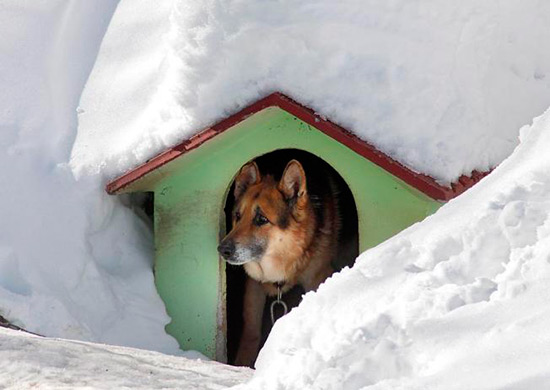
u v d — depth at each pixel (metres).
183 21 11.17
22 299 10.42
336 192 12.60
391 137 10.47
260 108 10.61
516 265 5.67
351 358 5.74
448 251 6.27
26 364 6.87
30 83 12.24
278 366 6.05
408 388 5.12
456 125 10.59
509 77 11.52
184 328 11.36
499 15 11.60
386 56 10.73
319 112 10.59
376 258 6.52
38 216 11.14
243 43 10.84
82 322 10.64
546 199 6.09
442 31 10.98
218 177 11.23
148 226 11.95
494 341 5.24
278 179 12.74
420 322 5.59
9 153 11.55
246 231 11.58
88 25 12.80
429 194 10.24
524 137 6.95
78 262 10.98
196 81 10.96
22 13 12.88
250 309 12.29
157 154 11.10
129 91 11.89
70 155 11.55
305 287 12.38
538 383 4.82
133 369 7.04
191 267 11.35
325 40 10.77
